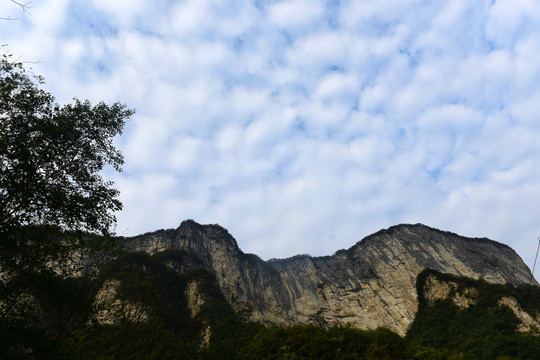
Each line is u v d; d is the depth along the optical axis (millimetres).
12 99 16938
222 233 148625
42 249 18719
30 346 15969
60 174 18922
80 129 20188
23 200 16906
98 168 20844
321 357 44875
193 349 43656
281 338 49781
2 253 16422
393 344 48719
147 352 33000
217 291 102438
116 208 20953
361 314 130750
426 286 126125
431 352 51688
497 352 81000
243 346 47750
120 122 21953
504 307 100188
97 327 22688
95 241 22922
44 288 18703
